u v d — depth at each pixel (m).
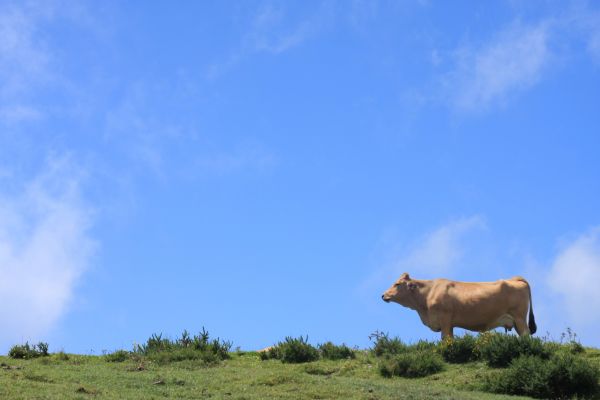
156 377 19.92
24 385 17.89
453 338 22.98
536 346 21.36
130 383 19.00
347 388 19.05
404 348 23.50
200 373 21.08
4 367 20.83
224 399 17.55
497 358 21.36
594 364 20.88
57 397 16.64
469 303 23.75
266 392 18.47
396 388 19.28
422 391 19.02
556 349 22.23
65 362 22.97
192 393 18.16
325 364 22.92
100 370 21.08
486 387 20.00
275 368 22.45
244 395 17.97
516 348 21.39
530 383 19.53
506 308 23.69
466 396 18.75
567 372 19.61
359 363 22.80
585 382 19.56
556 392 19.59
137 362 22.98
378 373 21.67
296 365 22.86
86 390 17.69
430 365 21.66
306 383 19.58
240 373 21.16
